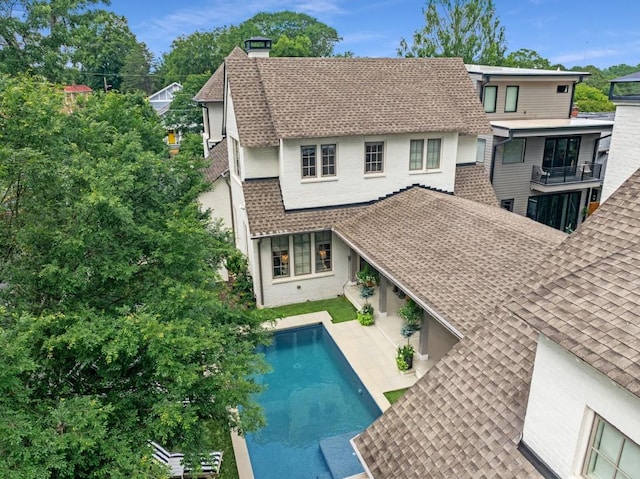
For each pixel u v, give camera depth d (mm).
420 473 7340
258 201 19172
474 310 11180
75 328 7430
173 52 80688
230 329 10898
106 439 7684
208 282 11539
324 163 19266
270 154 19281
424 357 15039
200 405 8945
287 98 19172
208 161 14789
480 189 21984
